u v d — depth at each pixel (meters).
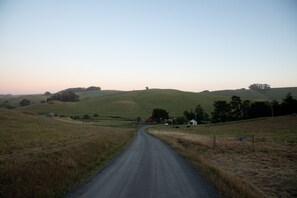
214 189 12.68
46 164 15.76
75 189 12.51
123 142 42.31
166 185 13.41
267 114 128.00
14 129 39.91
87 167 18.03
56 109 178.88
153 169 18.03
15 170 13.26
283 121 96.19
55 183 13.02
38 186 11.93
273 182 17.56
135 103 192.00
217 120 142.62
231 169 21.80
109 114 168.12
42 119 67.12
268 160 26.64
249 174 19.98
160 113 154.25
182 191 12.27
